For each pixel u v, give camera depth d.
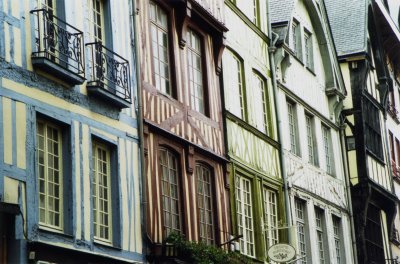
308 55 33.47
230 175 24.83
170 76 22.73
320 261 31.19
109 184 19.42
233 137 25.42
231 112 25.70
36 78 17.05
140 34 21.31
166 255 20.41
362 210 34.81
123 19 20.66
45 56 17.06
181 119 22.62
